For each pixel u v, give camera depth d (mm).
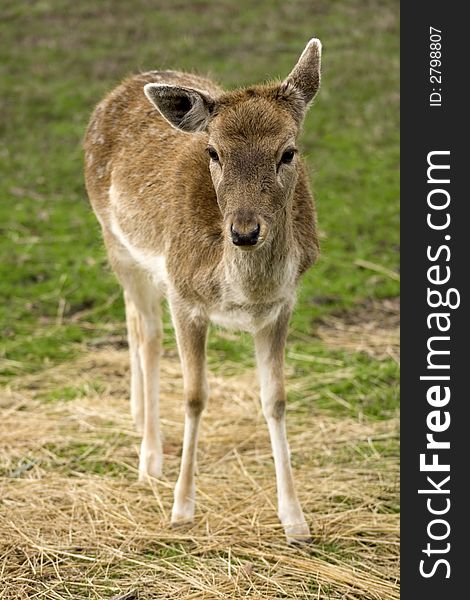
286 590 4910
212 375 7672
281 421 5480
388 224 10617
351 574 5027
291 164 4742
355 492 5895
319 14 17969
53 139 13133
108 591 4926
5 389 7457
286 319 5398
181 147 5852
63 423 6930
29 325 8555
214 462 6379
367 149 12664
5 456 6418
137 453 6539
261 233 4484
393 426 6828
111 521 5602
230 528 5508
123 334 8500
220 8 18375
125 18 17812
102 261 9758
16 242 10172
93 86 14680
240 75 14531
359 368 7711
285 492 5457
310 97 4977
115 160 6398
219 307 5312
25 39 16797
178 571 5074
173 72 6660
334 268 9633
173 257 5523
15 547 5297
